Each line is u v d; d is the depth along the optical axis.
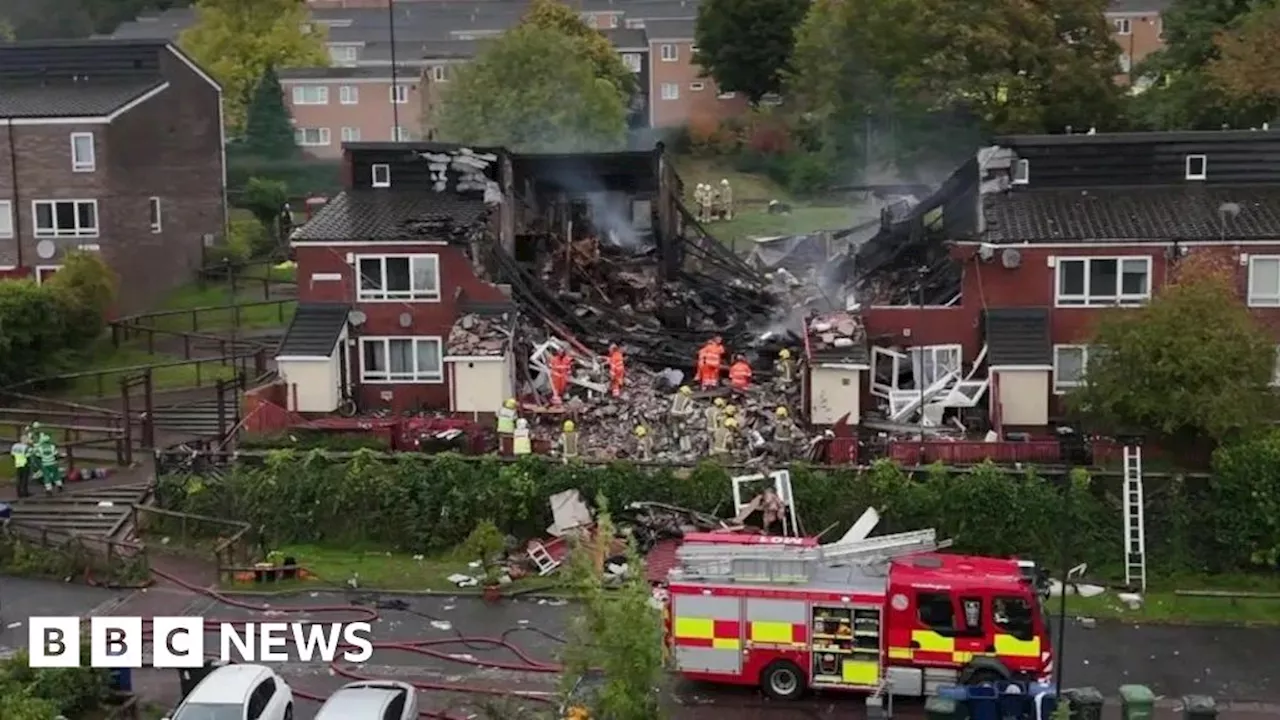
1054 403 170.00
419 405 183.62
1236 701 117.00
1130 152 181.62
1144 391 147.50
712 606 115.75
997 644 111.00
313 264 182.62
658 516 151.50
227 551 147.88
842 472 151.12
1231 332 147.50
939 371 173.50
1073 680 121.44
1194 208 174.50
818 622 114.19
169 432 181.00
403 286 182.62
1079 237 169.00
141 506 157.88
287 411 172.00
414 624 134.75
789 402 176.62
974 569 114.12
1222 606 138.75
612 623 93.88
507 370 175.88
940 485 148.88
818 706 115.25
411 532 154.50
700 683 119.38
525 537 154.25
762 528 150.00
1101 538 147.12
